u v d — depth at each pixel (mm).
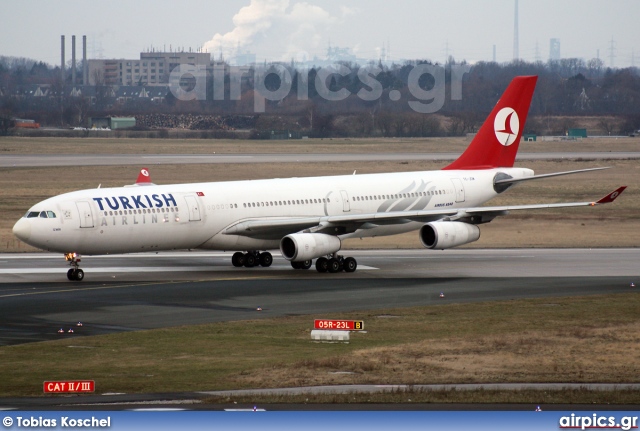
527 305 153000
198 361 110562
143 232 180375
